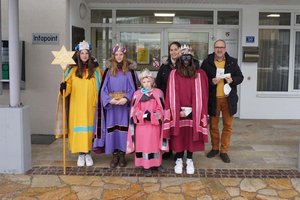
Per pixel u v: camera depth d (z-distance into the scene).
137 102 4.66
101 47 8.48
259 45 8.59
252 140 6.47
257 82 8.65
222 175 4.67
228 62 5.09
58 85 6.65
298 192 4.17
